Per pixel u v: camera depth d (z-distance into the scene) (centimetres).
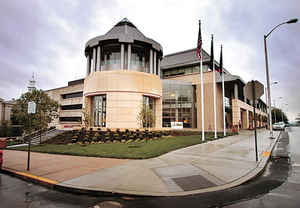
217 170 675
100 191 505
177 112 3984
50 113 1962
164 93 4072
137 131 2112
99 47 2552
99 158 952
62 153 1127
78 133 2009
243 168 698
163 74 4819
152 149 1137
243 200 446
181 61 4566
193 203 436
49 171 712
